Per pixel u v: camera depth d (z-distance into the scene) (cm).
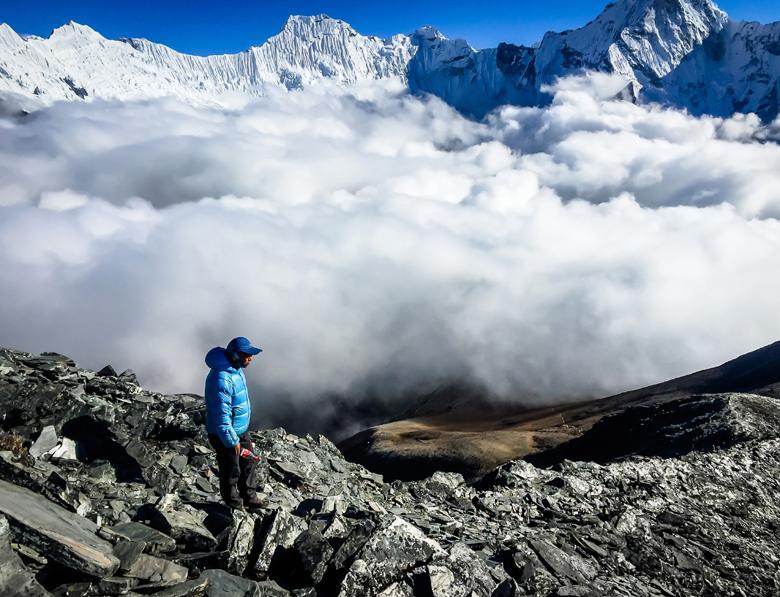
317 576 856
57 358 1517
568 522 1479
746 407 5253
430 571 890
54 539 690
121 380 1531
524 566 1036
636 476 2089
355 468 1583
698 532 1697
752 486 2344
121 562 739
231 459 978
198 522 929
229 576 802
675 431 5119
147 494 1014
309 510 1097
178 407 1441
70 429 1102
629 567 1299
